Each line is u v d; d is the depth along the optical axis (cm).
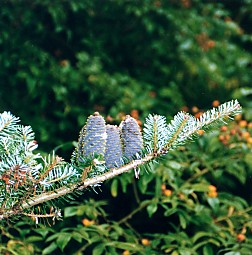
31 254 420
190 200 461
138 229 503
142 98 609
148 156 213
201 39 709
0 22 605
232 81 703
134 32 681
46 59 600
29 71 589
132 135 214
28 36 613
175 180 468
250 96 658
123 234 453
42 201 204
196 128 217
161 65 683
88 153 208
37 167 200
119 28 675
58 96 588
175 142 213
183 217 440
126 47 679
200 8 745
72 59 640
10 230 464
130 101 601
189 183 503
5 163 202
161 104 620
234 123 531
